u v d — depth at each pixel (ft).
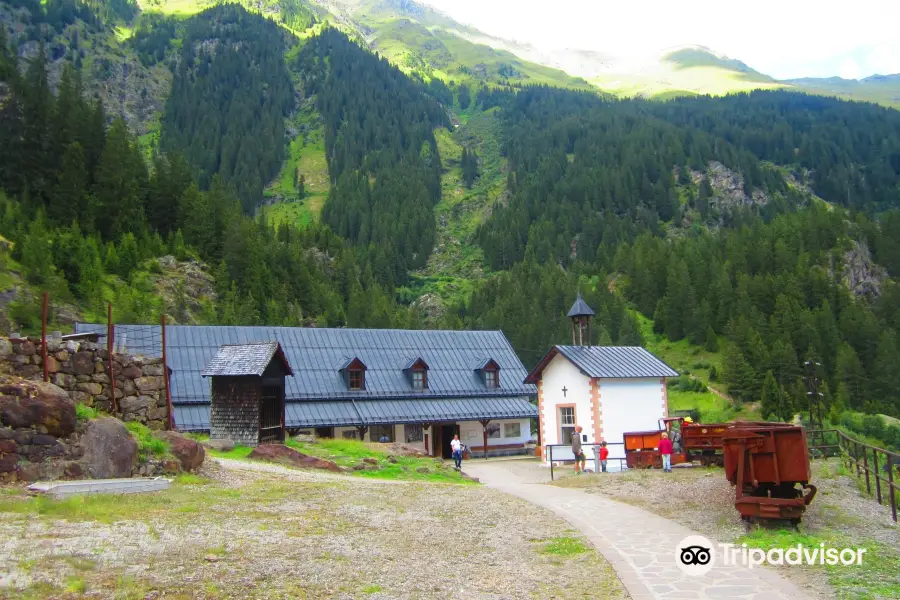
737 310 425.69
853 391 345.72
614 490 73.77
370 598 31.32
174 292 307.99
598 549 44.21
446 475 94.73
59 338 67.82
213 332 159.63
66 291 263.29
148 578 30.71
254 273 367.66
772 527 49.67
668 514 57.57
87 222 335.26
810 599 33.58
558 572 38.55
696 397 352.90
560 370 130.52
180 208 388.78
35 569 30.09
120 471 55.47
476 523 52.65
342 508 54.70
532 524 53.26
